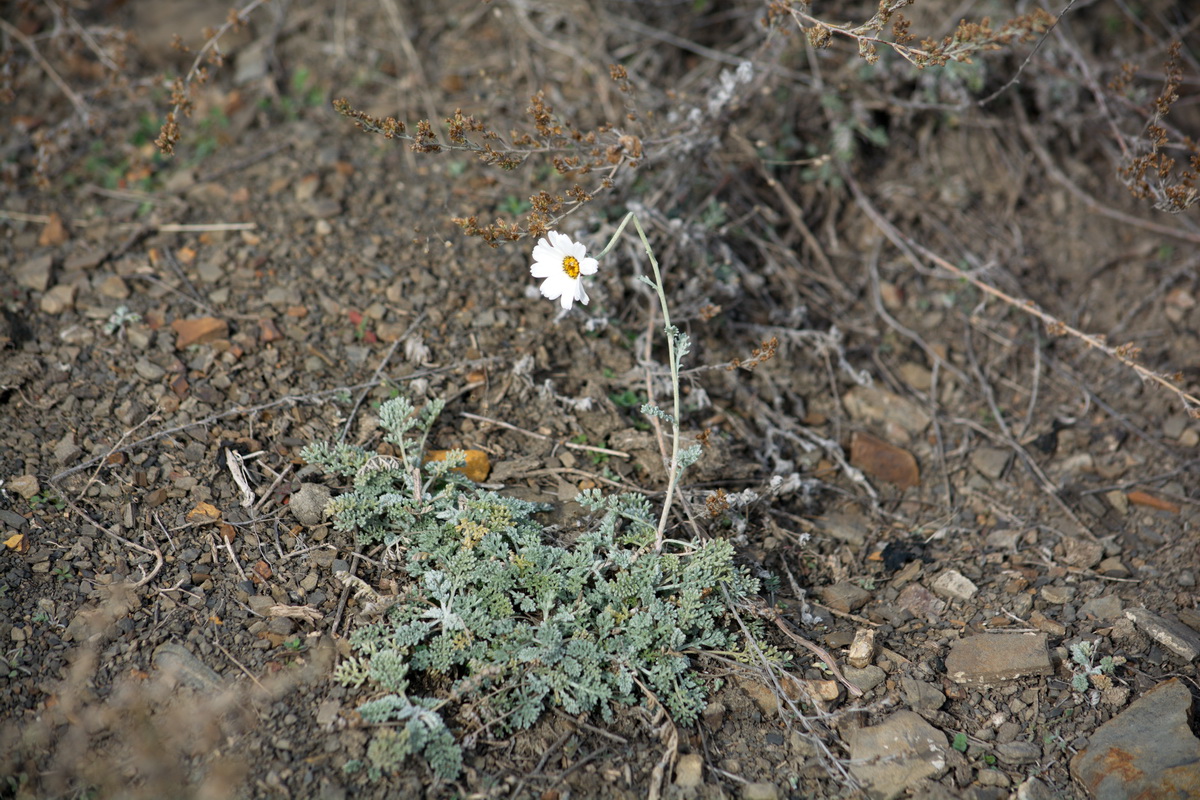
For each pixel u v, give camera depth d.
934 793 0.99
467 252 1.23
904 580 1.11
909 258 1.29
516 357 1.18
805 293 1.28
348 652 1.02
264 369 1.15
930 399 1.23
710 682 1.03
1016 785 1.00
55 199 1.27
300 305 1.19
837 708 1.03
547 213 1.08
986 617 1.09
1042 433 1.21
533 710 1.00
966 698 1.04
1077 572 1.12
